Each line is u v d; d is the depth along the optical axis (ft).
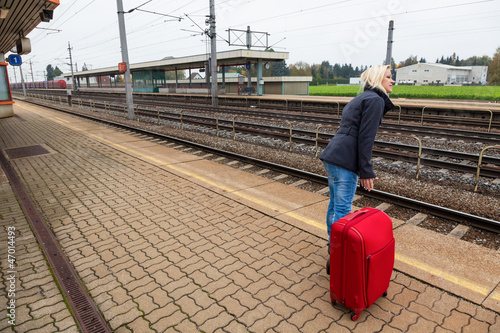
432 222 13.98
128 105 57.77
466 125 49.80
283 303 8.63
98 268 10.44
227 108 82.28
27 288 9.37
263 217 14.17
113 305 8.65
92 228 13.43
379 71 8.91
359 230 7.59
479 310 8.14
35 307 8.56
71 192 17.98
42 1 28.09
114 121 53.62
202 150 29.96
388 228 8.34
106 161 25.18
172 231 13.04
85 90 240.32
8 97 59.16
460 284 9.12
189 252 11.37
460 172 22.79
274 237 12.34
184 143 32.35
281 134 34.88
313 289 9.21
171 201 16.42
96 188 18.63
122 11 54.29
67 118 59.26
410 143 34.81
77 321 8.01
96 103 102.58
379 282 8.01
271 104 89.76
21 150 29.71
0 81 57.77
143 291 9.23
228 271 10.16
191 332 7.63
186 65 156.87
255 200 16.24
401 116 59.52
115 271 10.27
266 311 8.32
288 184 20.11
